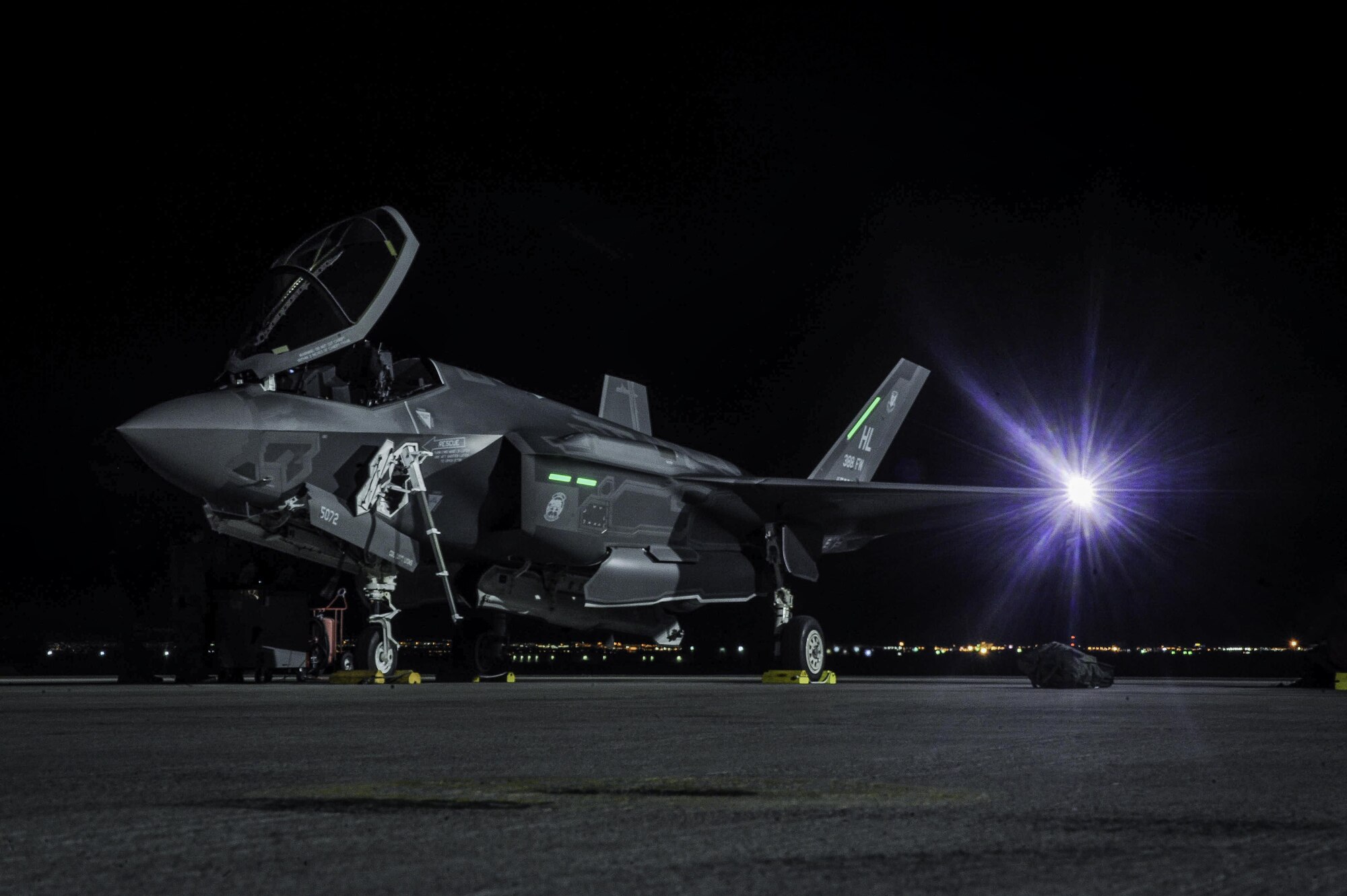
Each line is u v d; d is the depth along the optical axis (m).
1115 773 4.39
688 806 3.51
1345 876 2.52
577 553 15.84
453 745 5.51
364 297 14.16
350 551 14.28
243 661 15.71
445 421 14.62
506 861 2.65
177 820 3.23
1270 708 9.09
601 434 16.47
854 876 2.50
